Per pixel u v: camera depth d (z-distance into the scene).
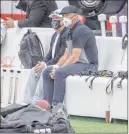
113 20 25.25
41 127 17.38
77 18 23.34
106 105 21.83
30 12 26.67
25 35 25.25
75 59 22.94
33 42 25.00
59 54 23.98
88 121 22.08
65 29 24.09
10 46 26.19
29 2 26.88
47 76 22.94
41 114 18.08
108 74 22.52
